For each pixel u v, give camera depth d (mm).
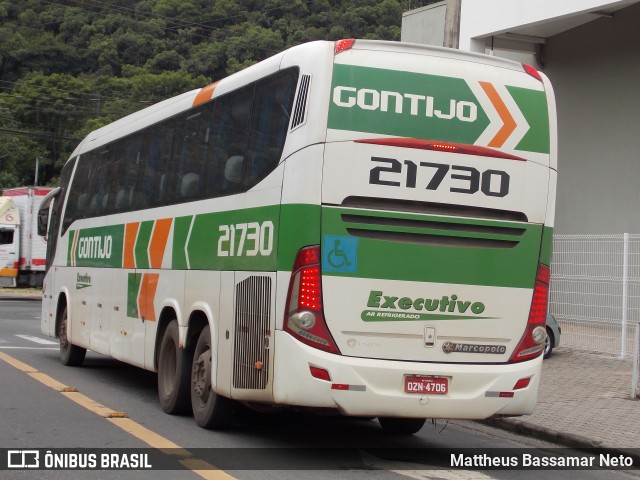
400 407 7594
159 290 10633
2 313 28078
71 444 8211
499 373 7891
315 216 7551
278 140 8070
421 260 7777
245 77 9023
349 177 7625
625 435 9766
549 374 14203
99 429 9000
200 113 10016
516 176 8102
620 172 19359
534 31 20000
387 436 9734
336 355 7520
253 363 8047
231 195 8875
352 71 7734
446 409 7715
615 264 15430
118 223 12422
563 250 16453
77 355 14664
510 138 8109
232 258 8672
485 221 7973
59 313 15234
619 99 19422
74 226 14688
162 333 10633
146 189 11453
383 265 7676
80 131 55562
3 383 12039
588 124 20203
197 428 9359
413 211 7762
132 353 11477
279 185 7898
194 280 9586
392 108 7777
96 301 13148
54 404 10438
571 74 20641
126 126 12633
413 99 7840
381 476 7508
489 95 8078
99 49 57844
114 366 15031
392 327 7680
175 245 10211
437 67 7965
